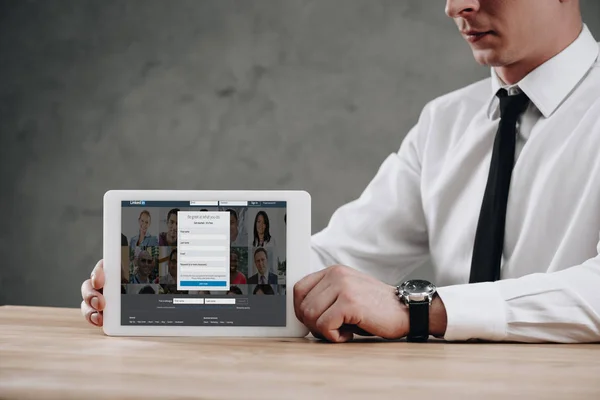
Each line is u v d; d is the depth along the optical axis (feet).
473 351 3.35
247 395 2.35
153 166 12.53
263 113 12.09
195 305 3.78
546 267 4.84
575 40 4.93
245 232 3.81
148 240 3.82
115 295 3.81
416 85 11.51
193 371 2.79
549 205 4.83
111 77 12.71
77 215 12.80
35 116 12.95
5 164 13.02
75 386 2.49
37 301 12.91
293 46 11.98
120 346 3.44
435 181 5.60
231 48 12.22
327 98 11.84
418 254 5.90
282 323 3.77
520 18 4.62
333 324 3.57
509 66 5.03
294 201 3.80
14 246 12.96
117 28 12.70
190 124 12.39
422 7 11.48
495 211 4.78
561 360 3.10
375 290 3.69
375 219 5.86
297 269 3.79
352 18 11.75
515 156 5.00
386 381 2.60
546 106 4.90
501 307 3.66
